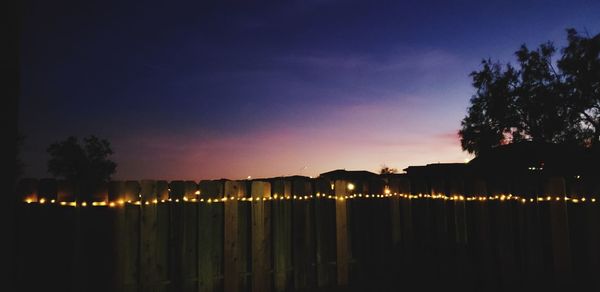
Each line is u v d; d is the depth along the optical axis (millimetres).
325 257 7754
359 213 8141
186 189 6684
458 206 7824
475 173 14500
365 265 8062
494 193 7449
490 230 7441
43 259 5895
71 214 5965
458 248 7758
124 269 6145
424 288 7691
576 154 14312
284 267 7352
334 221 7949
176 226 6566
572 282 6602
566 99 15836
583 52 15547
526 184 7141
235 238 6980
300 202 7645
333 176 17641
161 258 6395
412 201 8594
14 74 2334
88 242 6000
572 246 6688
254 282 7027
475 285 7512
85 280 5945
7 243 2258
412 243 8414
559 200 6793
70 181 6020
